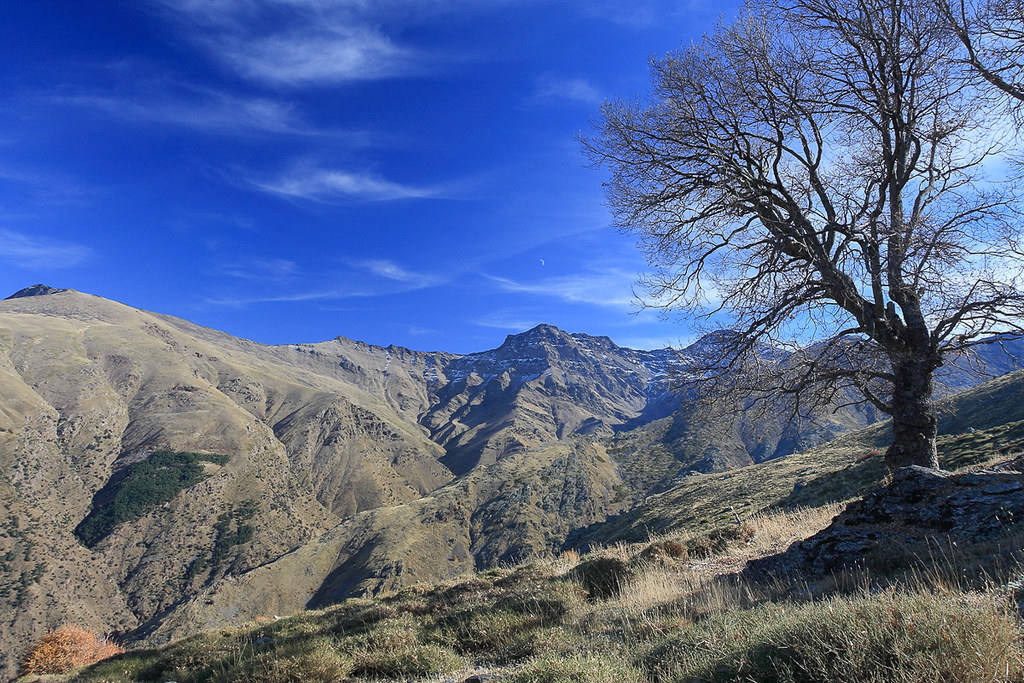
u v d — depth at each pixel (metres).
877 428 57.62
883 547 7.59
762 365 11.15
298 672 7.82
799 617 4.72
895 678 3.58
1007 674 3.42
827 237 11.03
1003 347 10.10
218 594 156.62
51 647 28.38
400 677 7.70
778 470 53.22
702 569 11.16
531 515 170.00
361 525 186.00
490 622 9.33
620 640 7.04
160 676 11.77
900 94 10.94
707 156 11.99
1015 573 5.00
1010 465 9.16
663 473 177.12
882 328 10.50
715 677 4.64
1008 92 10.45
